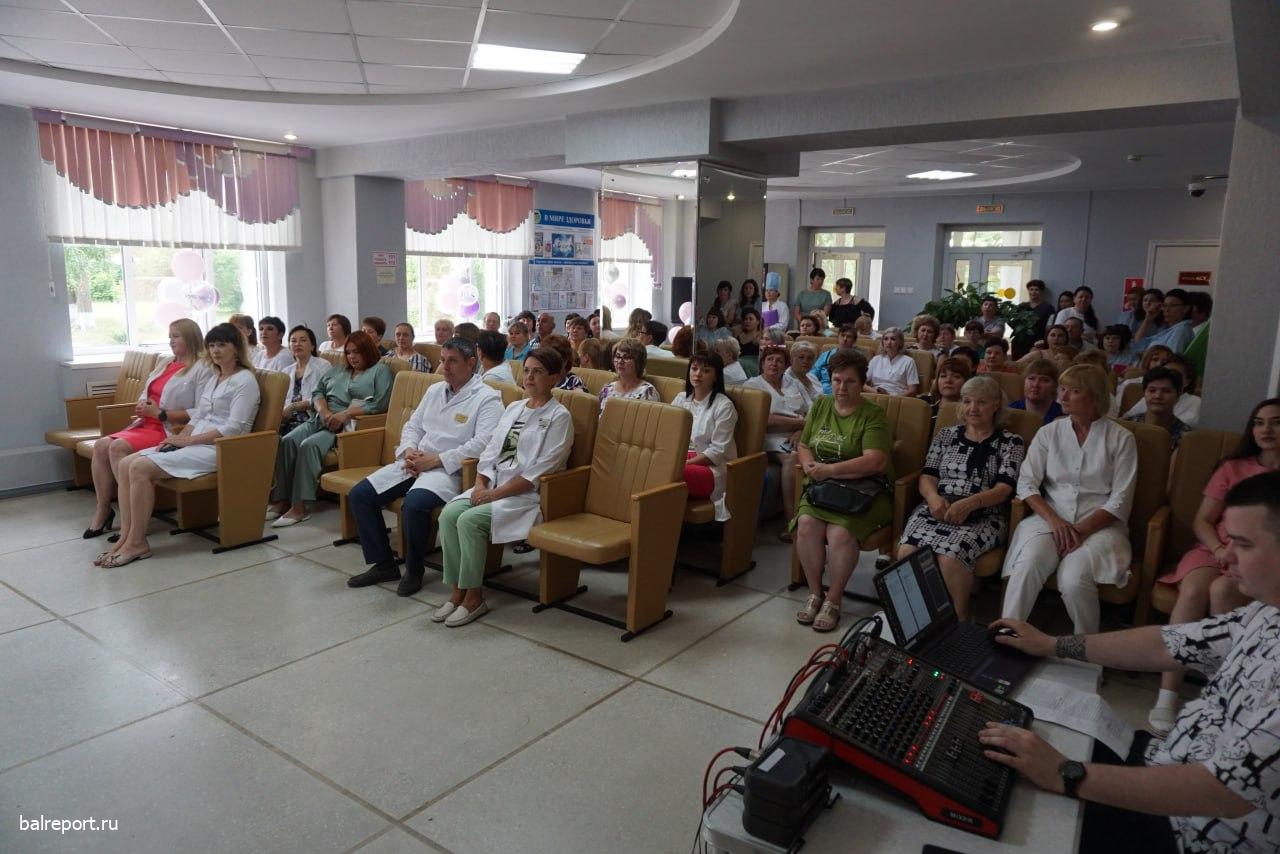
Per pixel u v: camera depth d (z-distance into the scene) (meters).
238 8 4.17
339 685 3.13
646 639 3.57
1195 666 1.70
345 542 4.80
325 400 5.43
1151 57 4.59
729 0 4.06
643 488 3.80
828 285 13.63
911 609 1.94
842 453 3.87
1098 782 1.40
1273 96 3.77
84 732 2.79
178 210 7.00
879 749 1.45
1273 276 4.18
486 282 11.12
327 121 6.76
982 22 4.14
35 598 3.94
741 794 1.49
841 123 5.59
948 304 10.57
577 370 5.24
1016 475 3.53
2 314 5.99
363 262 8.16
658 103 6.12
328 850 2.23
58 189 6.23
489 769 2.60
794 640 3.57
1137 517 3.46
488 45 4.87
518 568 4.45
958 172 10.20
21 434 6.14
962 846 1.31
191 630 3.60
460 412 4.30
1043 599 4.02
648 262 11.91
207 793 2.46
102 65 5.24
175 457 4.52
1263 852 1.43
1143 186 10.74
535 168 7.50
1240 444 3.08
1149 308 7.92
